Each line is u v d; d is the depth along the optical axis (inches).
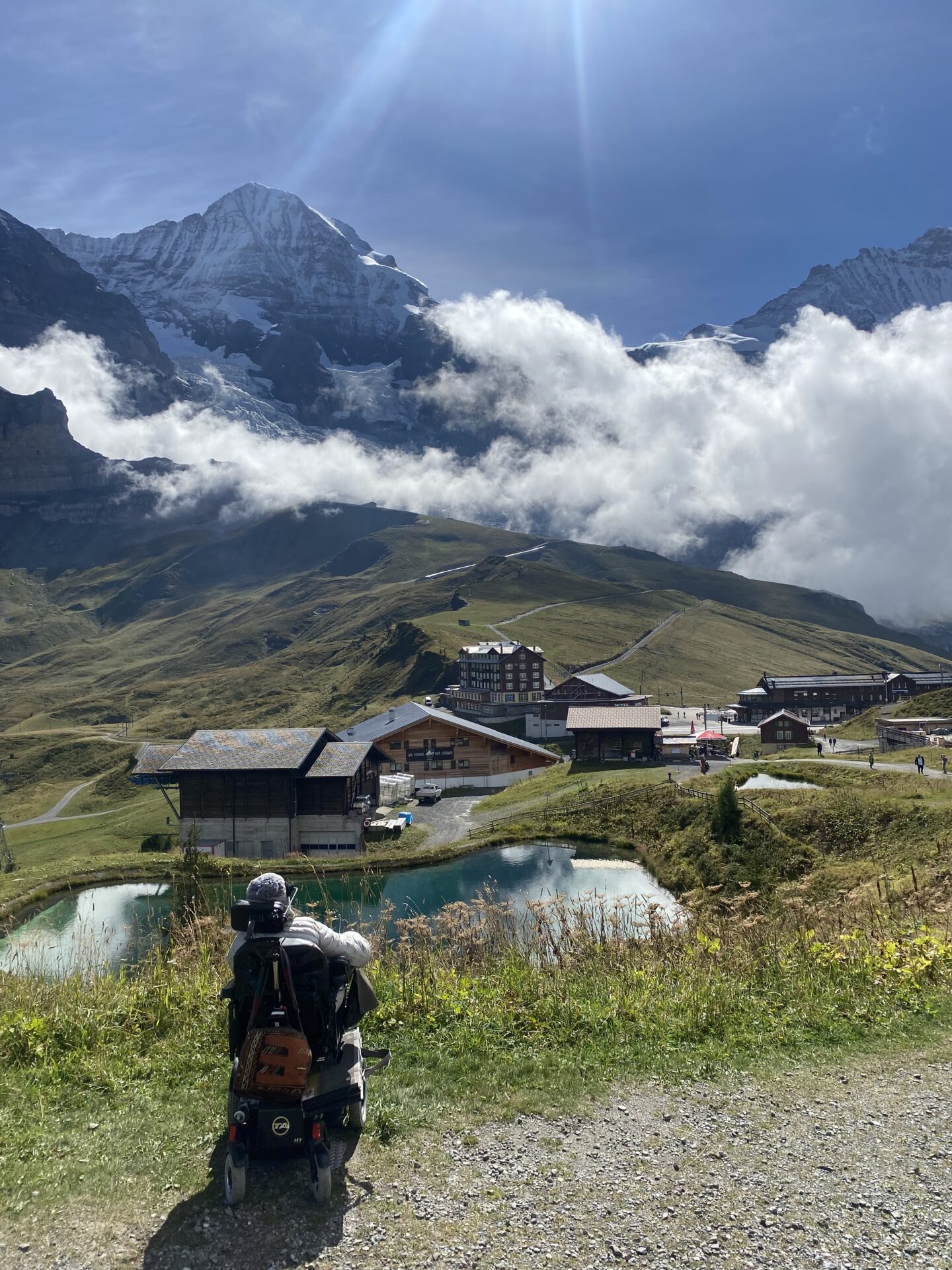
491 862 1911.9
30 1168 256.8
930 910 634.8
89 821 3882.9
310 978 252.8
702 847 1744.6
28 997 435.2
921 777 2054.6
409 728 3503.9
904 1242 222.1
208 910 752.3
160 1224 229.6
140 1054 370.3
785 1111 302.8
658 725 3592.5
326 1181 237.0
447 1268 212.1
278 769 2379.4
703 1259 215.8
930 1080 330.3
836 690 6299.2
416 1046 365.7
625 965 500.7
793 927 594.9
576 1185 250.2
